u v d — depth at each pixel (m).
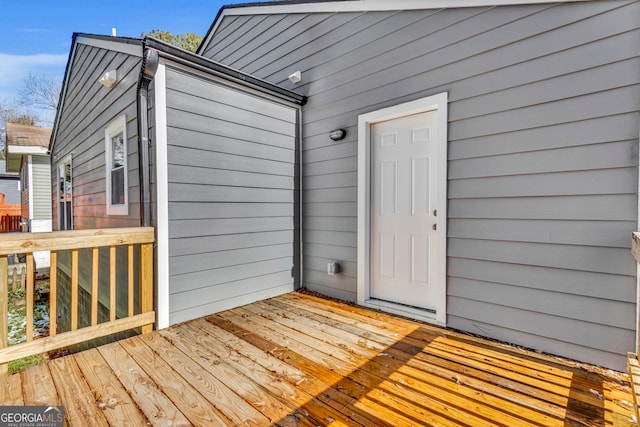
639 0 2.01
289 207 3.99
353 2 3.47
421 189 3.14
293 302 3.57
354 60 3.53
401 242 3.29
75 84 5.46
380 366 2.15
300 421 1.61
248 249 3.53
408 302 3.25
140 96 2.80
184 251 2.97
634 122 2.03
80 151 5.37
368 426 1.57
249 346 2.45
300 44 4.17
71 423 1.59
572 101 2.23
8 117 19.77
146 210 2.88
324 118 3.86
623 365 2.09
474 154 2.67
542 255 2.37
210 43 5.95
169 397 1.81
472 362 2.21
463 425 1.58
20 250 2.17
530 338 2.43
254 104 3.57
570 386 1.91
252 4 4.87
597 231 2.17
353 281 3.58
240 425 1.58
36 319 6.21
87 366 2.15
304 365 2.16
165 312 2.83
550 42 2.31
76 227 5.77
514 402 1.75
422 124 3.13
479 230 2.66
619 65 2.07
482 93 2.62
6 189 18.94
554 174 2.31
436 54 2.88
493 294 2.60
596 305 2.18
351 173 3.58
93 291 2.50
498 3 2.50
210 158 3.16
